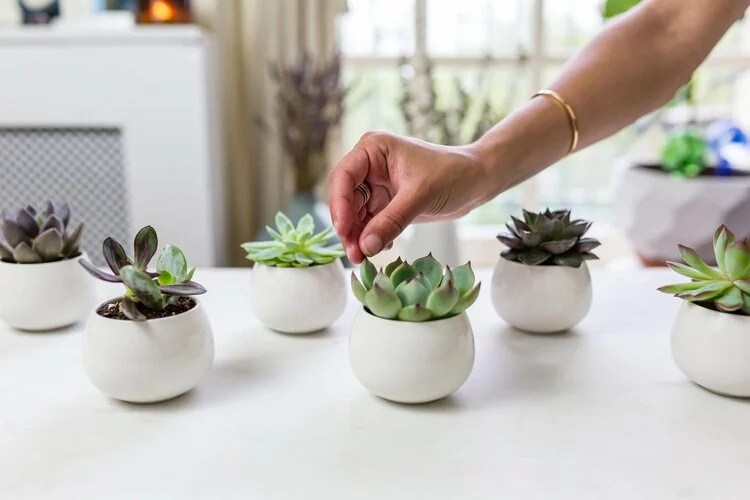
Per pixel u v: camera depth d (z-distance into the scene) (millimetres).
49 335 896
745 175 2188
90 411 702
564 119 950
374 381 705
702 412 709
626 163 2354
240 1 2291
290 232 904
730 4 980
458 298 700
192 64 1920
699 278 762
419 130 2309
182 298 766
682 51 979
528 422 687
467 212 940
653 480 592
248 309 1002
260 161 2355
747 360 706
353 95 2574
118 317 712
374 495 568
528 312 885
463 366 704
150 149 1962
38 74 1913
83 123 1945
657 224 2045
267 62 2270
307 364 820
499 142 905
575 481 589
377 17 2520
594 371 804
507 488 579
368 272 729
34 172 1985
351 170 823
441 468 606
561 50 2594
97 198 2002
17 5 2195
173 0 2029
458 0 2523
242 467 605
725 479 595
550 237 891
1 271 872
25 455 620
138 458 618
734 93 2660
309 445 641
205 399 730
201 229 2004
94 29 1956
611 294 1068
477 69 2539
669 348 872
